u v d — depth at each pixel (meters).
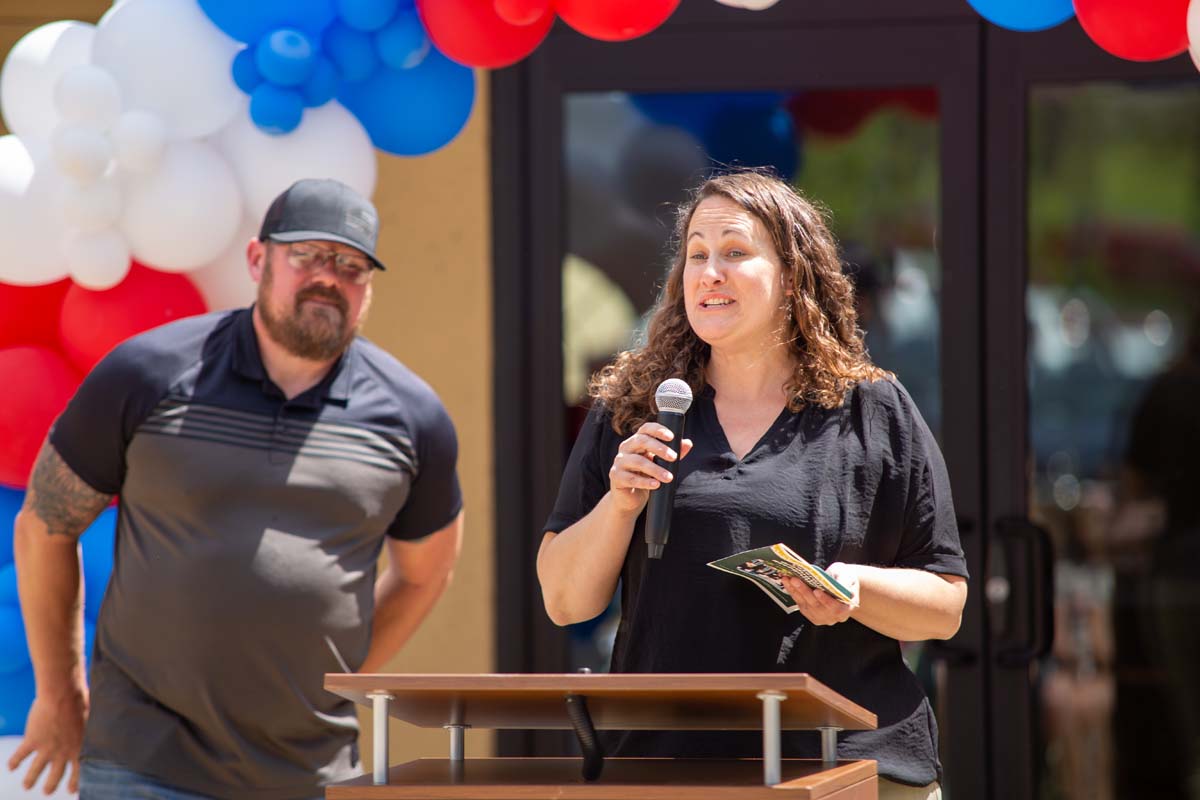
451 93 8.30
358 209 7.50
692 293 5.99
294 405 7.44
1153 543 9.73
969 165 9.81
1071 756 9.70
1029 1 7.53
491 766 5.36
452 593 10.17
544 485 10.17
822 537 5.72
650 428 5.34
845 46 9.98
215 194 7.70
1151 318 9.76
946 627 5.80
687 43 10.13
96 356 7.96
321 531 7.41
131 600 7.28
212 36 7.80
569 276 10.23
